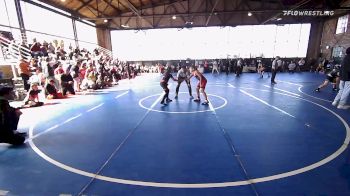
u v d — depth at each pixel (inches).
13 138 166.1
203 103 306.8
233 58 910.4
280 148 156.7
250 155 146.0
